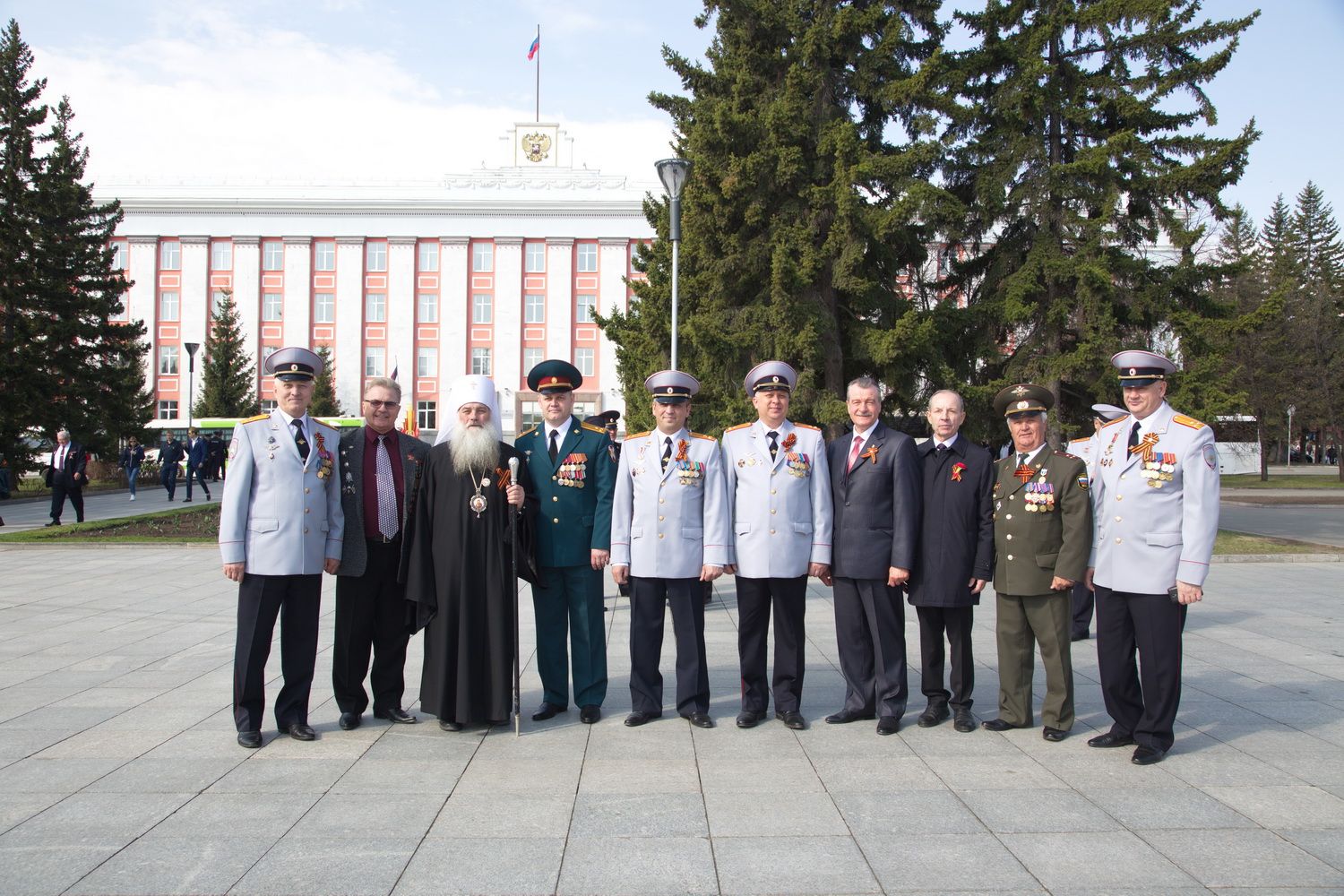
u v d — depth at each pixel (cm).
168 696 645
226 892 351
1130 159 1741
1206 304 1822
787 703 582
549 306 6019
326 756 516
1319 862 376
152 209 5978
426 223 6038
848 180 1622
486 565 567
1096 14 1759
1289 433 4947
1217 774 485
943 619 590
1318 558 1441
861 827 412
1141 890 352
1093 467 564
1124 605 534
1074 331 1853
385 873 366
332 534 564
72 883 357
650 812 430
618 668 746
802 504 586
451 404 598
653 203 2111
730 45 1848
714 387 1731
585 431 625
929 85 1738
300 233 6003
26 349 2836
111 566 1372
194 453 2833
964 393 1747
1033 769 495
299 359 564
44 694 649
